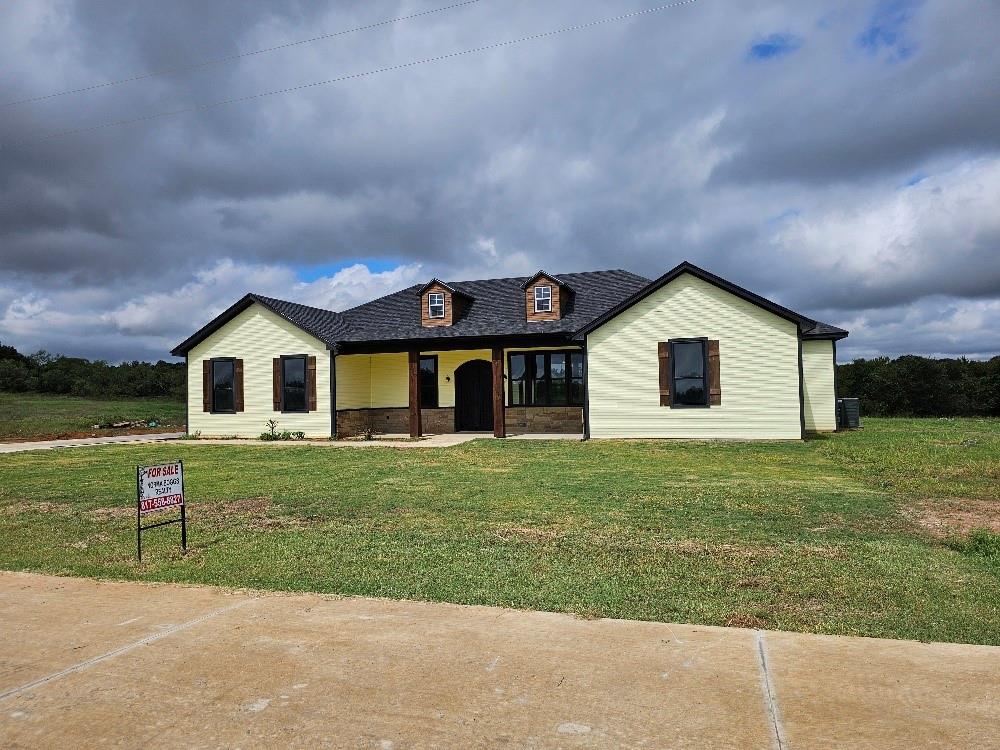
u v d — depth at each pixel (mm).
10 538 7930
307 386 21875
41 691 3898
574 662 4184
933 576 5832
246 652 4426
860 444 16828
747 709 3547
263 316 22484
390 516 8734
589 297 22594
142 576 6293
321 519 8648
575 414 21812
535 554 6723
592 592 5547
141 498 6824
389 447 18109
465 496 10109
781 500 9391
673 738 3271
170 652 4445
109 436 24156
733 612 5051
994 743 3174
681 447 16797
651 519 8250
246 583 6012
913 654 4230
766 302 17969
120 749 3250
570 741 3256
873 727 3338
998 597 5281
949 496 9625
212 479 12406
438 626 4848
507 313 22469
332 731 3387
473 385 23328
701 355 18688
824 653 4262
